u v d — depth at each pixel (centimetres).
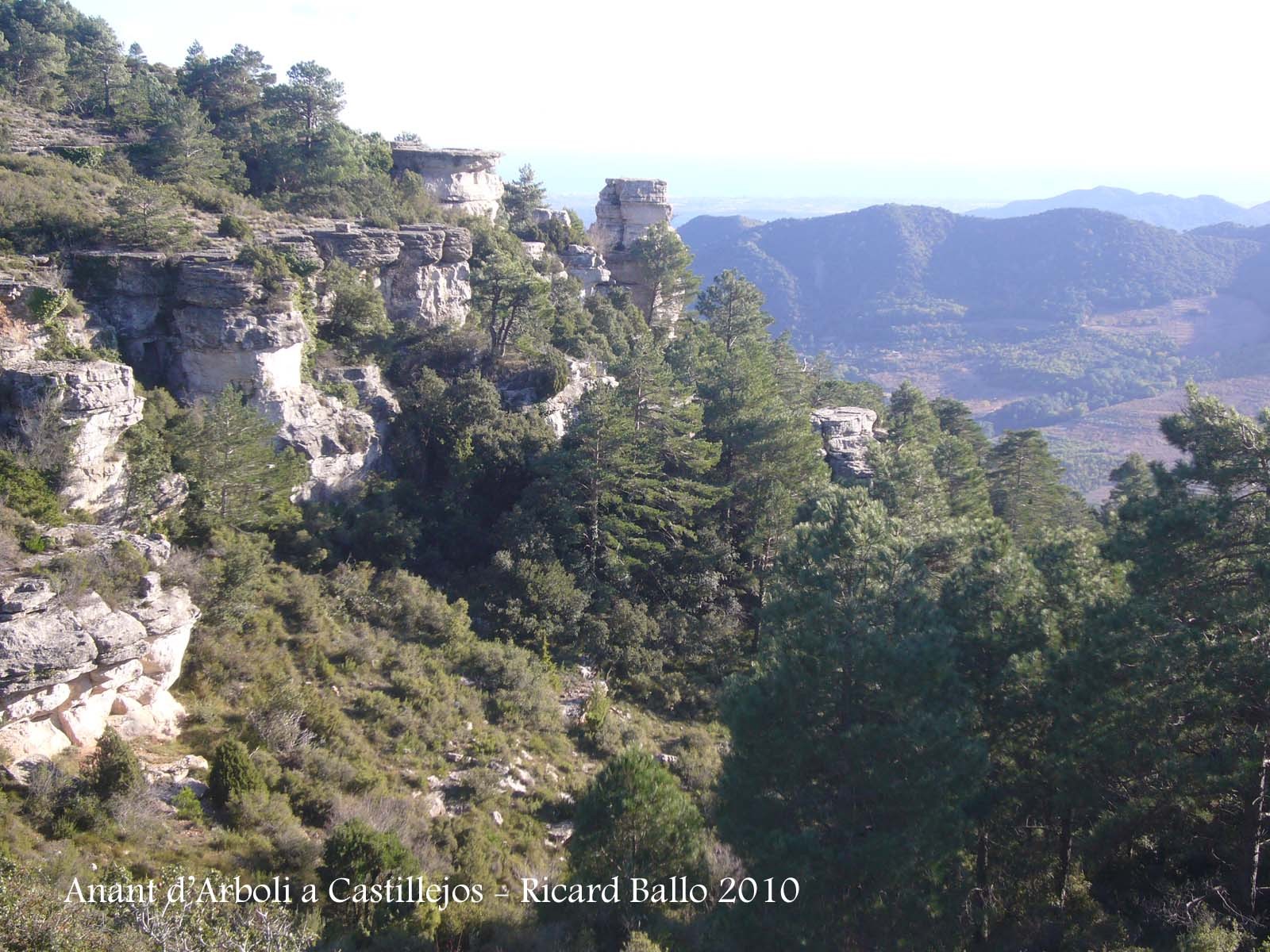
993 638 2430
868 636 2134
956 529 3183
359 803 2608
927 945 1994
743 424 5081
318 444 4384
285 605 3544
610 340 6650
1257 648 2048
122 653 2425
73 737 2377
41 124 6225
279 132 6650
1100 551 2559
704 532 4762
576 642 4162
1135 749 2116
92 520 3156
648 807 2238
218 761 2462
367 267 5388
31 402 3081
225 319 4053
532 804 2973
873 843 1970
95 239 4119
